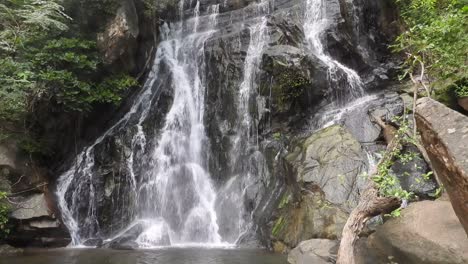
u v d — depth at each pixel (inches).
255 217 380.5
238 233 386.9
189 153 479.8
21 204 363.6
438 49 272.5
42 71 383.6
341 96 462.3
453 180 116.4
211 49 514.6
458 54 275.1
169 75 537.0
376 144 370.0
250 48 500.7
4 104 366.9
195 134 485.4
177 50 548.4
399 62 497.0
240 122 458.9
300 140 400.2
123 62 469.7
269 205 374.3
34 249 359.9
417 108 132.7
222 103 481.7
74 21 451.8
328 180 327.0
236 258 304.8
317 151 355.6
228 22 581.3
